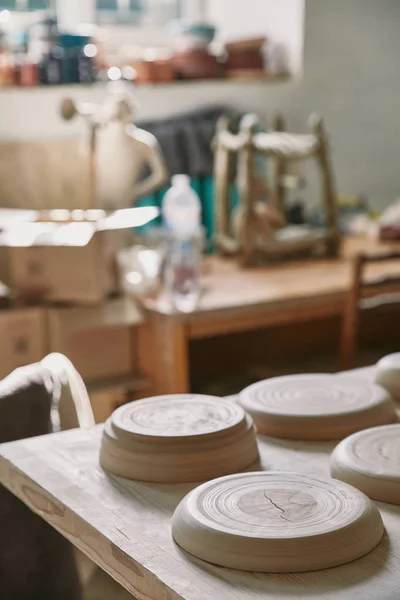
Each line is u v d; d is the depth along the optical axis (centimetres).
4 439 158
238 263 352
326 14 418
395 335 382
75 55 361
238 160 383
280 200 386
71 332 287
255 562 103
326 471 131
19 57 357
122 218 303
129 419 138
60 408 172
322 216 392
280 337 366
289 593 98
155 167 338
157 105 386
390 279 303
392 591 98
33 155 358
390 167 458
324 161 362
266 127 416
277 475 123
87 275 282
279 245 349
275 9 419
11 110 354
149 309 290
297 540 103
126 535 112
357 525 107
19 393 160
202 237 356
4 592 160
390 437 135
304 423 143
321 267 347
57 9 398
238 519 109
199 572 103
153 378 298
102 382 295
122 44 412
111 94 339
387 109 450
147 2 424
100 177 342
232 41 402
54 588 166
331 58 425
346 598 97
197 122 389
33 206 360
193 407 143
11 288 301
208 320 288
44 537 163
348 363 305
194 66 393
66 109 333
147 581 104
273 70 420
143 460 129
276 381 162
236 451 131
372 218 412
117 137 337
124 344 301
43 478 130
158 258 309
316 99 426
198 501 114
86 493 125
